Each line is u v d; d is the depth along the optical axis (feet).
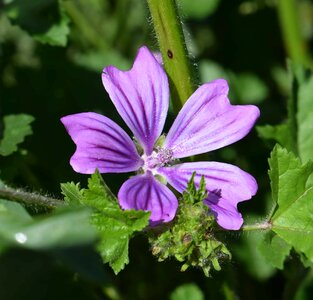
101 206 0.74
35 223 0.64
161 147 0.79
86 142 0.74
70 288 0.65
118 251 0.74
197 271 1.03
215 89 0.79
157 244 0.75
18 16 0.99
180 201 0.75
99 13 1.24
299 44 1.18
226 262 0.80
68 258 0.63
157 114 0.79
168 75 0.84
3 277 0.64
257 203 1.04
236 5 1.24
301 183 0.80
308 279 1.02
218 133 0.78
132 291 1.04
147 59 0.78
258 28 1.25
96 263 0.63
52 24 0.99
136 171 0.78
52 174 1.05
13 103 1.07
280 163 0.80
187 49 0.83
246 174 0.76
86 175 1.03
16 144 0.93
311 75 1.01
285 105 1.18
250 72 1.23
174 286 1.03
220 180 0.76
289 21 1.18
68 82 1.10
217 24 1.25
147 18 0.89
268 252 0.85
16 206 0.78
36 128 1.06
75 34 1.19
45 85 1.10
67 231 0.64
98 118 0.75
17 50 1.16
